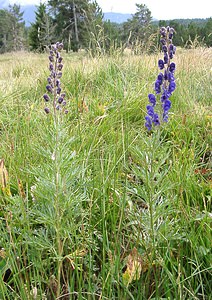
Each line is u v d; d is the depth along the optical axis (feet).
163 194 9.06
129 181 9.70
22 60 32.50
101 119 12.69
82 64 20.80
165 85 7.19
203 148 11.72
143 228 7.77
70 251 7.48
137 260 6.56
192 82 17.04
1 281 6.16
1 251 7.14
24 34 157.58
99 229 8.14
